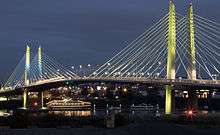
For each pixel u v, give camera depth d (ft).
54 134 200.64
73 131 212.02
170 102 527.40
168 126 214.90
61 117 307.58
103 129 221.25
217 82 519.19
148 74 559.79
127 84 586.04
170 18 535.60
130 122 278.46
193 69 541.34
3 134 198.90
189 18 550.36
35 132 207.31
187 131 209.15
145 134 194.39
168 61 535.19
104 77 604.90
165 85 530.68
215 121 312.09
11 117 271.49
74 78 652.89
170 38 535.60
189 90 547.08
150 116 384.68
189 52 546.67
